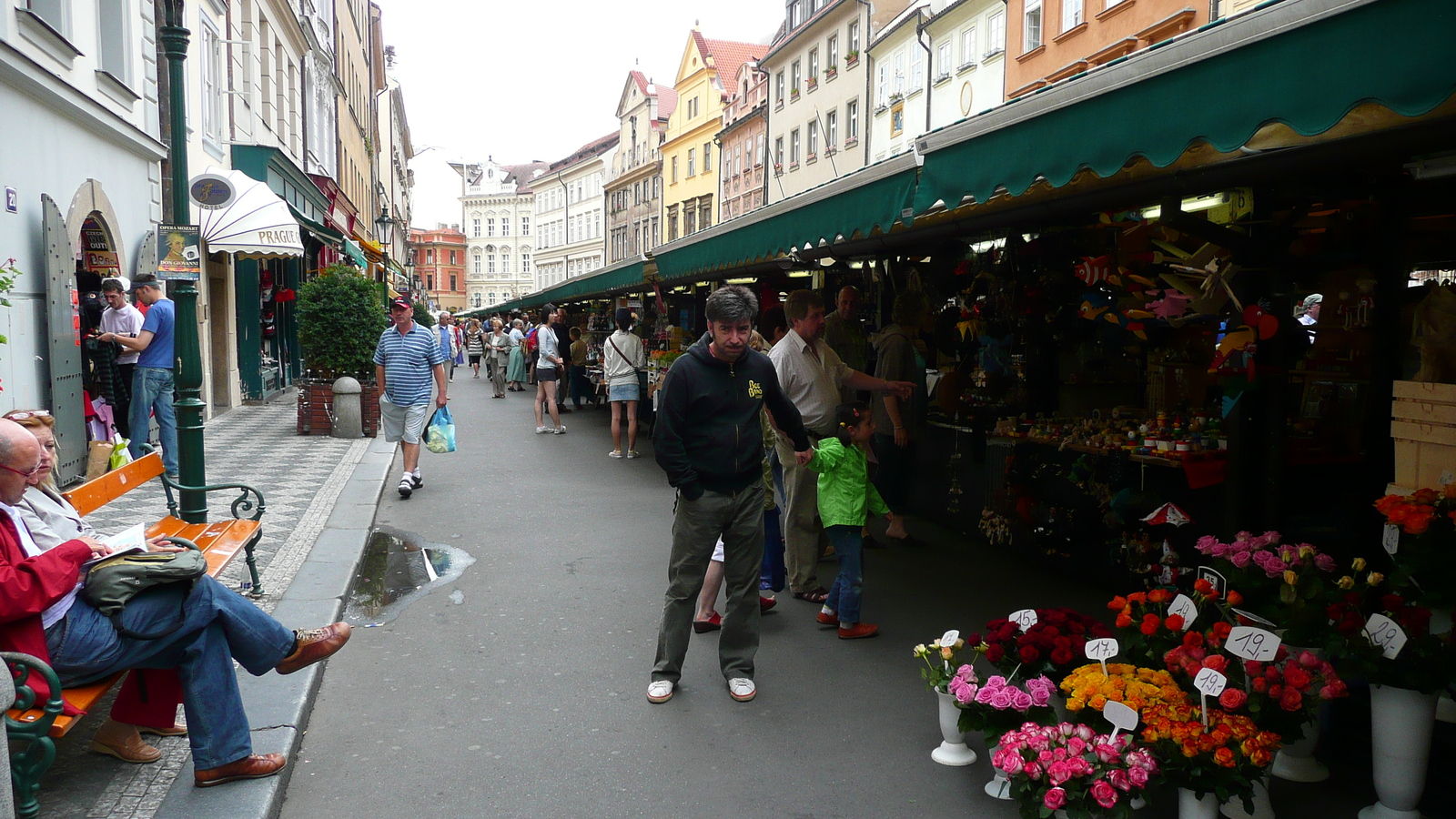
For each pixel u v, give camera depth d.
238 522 5.71
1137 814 3.39
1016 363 7.79
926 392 8.70
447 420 10.42
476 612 5.92
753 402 4.47
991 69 30.83
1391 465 5.50
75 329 9.63
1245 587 3.73
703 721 4.30
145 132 12.12
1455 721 3.42
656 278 12.88
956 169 4.55
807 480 6.00
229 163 17.70
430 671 4.93
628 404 12.73
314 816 3.45
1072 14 24.78
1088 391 7.78
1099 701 3.27
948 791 3.66
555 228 101.88
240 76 19.14
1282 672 3.28
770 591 6.29
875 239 7.94
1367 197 5.12
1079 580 6.55
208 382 15.73
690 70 64.88
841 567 5.39
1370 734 3.62
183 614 3.35
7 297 8.32
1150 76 3.32
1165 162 3.27
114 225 11.16
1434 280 5.43
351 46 43.16
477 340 34.81
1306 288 5.90
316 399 13.95
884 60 39.94
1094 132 3.62
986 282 7.85
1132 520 6.04
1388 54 2.51
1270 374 4.97
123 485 5.04
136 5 12.13
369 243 36.28
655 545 7.71
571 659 5.11
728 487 4.46
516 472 11.49
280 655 3.59
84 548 3.18
